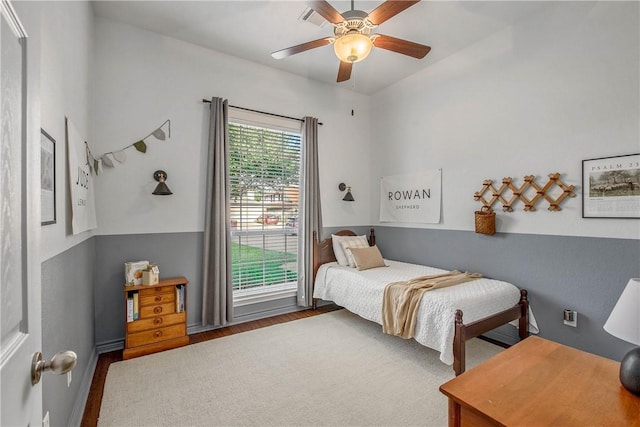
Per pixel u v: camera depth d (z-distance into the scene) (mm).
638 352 1138
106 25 2912
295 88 4074
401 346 2932
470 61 3402
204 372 2438
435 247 3822
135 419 1885
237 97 3623
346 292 3414
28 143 747
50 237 1415
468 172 3443
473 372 1271
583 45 2545
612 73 2391
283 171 4012
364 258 3711
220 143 3375
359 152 4703
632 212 2297
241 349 2859
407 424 1855
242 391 2182
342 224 4520
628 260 2318
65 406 1624
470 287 2760
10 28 646
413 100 4105
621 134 2348
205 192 3408
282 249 4016
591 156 2504
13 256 662
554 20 2715
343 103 4543
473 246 3402
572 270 2623
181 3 2707
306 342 3021
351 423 1860
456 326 2258
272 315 3844
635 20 2287
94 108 2826
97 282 2848
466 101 3453
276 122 3904
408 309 2633
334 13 2143
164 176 3133
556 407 1050
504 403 1069
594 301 2494
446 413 1954
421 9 2768
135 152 3033
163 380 2320
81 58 2234
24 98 728
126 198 2990
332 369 2492
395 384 2279
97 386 2236
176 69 3258
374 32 3102
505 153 3096
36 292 782
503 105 3105
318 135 4293
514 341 3002
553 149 2734
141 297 2785
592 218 2504
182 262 3270
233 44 3357
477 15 2863
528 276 2918
